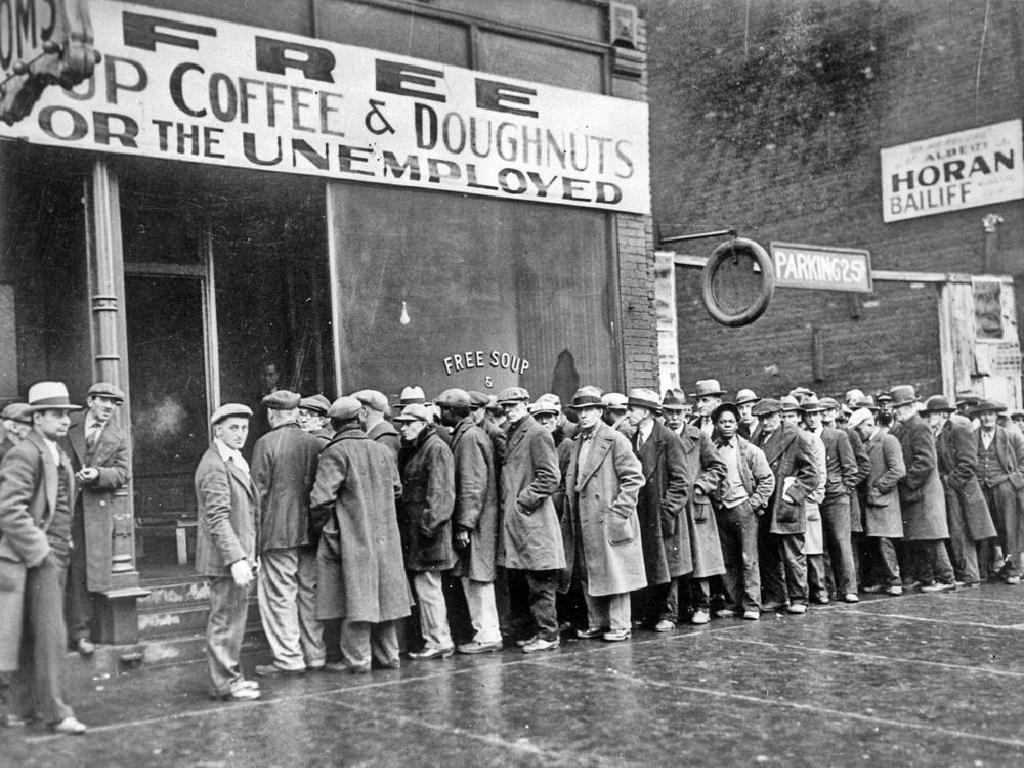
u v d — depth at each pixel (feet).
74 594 22.33
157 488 32.40
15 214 26.48
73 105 24.67
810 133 60.70
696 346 65.16
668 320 38.96
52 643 17.89
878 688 20.35
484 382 32.55
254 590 25.81
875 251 58.44
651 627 28.48
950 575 35.29
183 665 23.31
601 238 35.91
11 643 17.66
